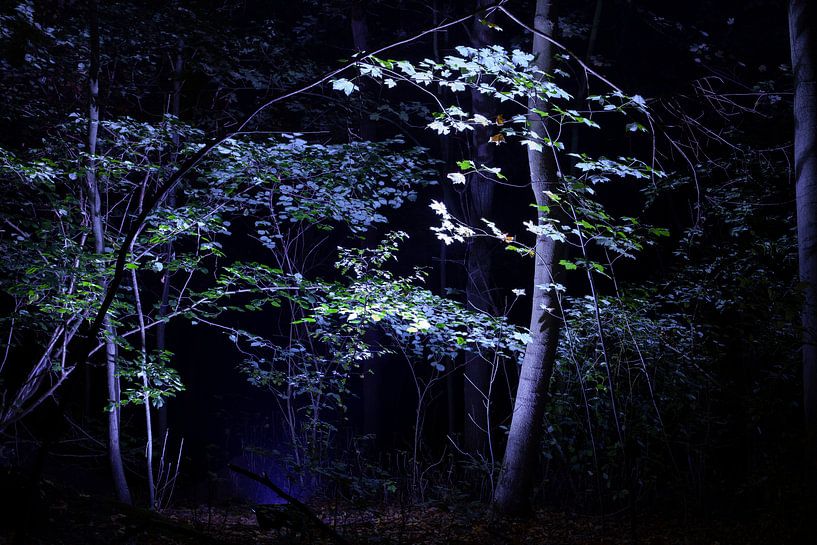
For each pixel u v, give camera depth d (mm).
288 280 9078
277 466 12461
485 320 9523
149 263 8500
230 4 14414
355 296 8773
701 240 11320
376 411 14586
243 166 8898
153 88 11422
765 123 12352
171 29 9742
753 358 9984
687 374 9930
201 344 18844
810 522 6762
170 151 9367
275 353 10172
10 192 9445
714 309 10438
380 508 9141
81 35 9234
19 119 9852
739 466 11031
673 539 7602
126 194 9734
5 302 9516
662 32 14773
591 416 9891
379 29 17266
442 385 17828
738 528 7906
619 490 9523
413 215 17516
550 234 7859
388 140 10188
